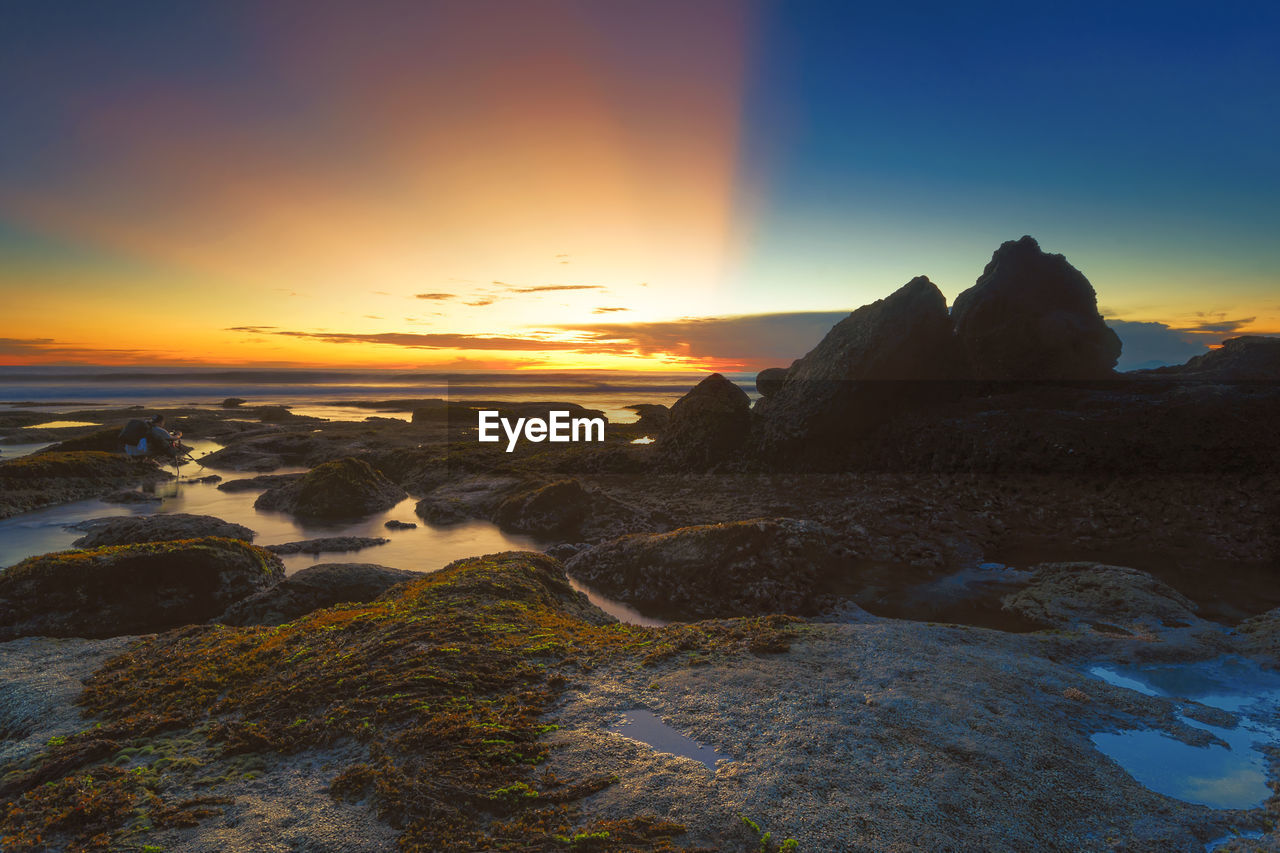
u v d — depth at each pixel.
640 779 7.94
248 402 93.62
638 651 12.12
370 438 48.47
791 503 26.56
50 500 30.80
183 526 22.75
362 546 23.70
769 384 43.25
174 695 11.16
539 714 9.62
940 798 7.60
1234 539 21.02
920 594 17.95
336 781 8.23
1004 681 10.85
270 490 31.53
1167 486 24.36
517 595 15.38
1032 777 8.16
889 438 30.70
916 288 33.16
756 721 9.30
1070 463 26.62
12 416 63.84
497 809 7.51
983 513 24.17
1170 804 7.89
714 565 18.58
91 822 7.68
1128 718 10.06
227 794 8.17
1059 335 34.41
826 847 6.78
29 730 10.58
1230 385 31.00
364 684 10.53
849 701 9.89
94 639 15.66
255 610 16.16
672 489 30.39
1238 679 11.89
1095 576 17.56
